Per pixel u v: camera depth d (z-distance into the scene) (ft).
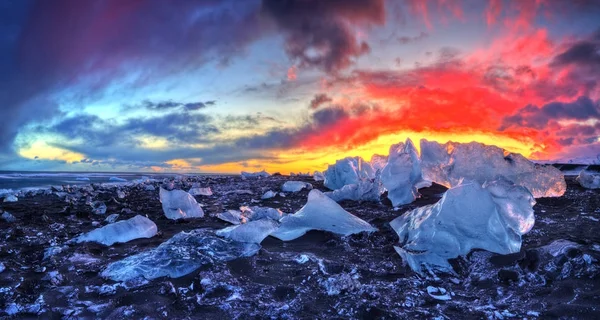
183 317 7.82
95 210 19.84
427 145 20.27
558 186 18.43
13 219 17.34
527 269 9.95
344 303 8.42
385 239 13.34
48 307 8.21
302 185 27.35
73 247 12.73
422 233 11.78
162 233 14.97
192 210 18.20
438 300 8.64
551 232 12.97
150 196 27.48
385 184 19.76
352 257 11.73
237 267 10.69
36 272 10.38
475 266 10.46
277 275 10.19
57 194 27.89
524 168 18.39
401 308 8.18
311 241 13.50
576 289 8.63
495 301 8.50
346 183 25.79
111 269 10.33
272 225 14.40
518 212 12.30
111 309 8.16
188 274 10.10
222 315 7.91
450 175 18.97
